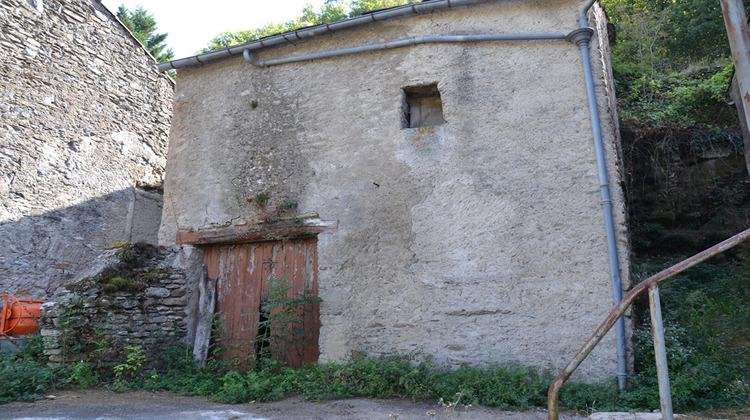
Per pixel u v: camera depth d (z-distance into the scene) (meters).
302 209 6.06
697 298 6.20
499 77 5.58
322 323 5.64
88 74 9.40
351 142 6.02
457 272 5.24
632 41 11.90
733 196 8.03
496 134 5.43
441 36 5.83
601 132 5.14
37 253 8.23
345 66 6.30
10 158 8.05
